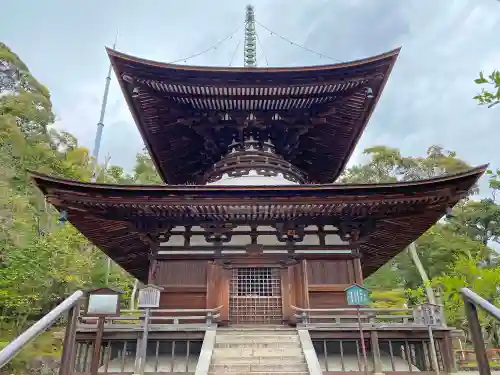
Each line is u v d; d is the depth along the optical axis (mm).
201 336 12016
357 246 14680
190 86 16156
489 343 30578
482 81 4457
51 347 27188
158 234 14781
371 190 12742
